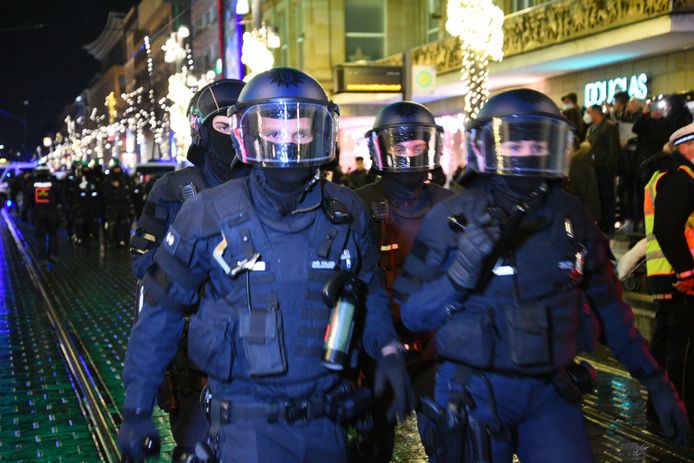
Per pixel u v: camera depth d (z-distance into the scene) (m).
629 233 11.16
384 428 3.38
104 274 13.85
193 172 3.98
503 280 2.78
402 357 2.81
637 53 15.99
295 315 2.64
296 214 2.70
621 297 3.00
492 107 2.75
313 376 2.64
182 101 24.84
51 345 8.20
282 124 2.61
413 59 22.86
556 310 2.79
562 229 2.83
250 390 2.66
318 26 28.78
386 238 4.24
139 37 75.31
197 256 2.72
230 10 26.75
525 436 2.85
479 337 2.76
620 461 4.61
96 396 6.19
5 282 13.15
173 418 3.70
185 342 3.58
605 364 6.73
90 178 19.88
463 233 2.65
